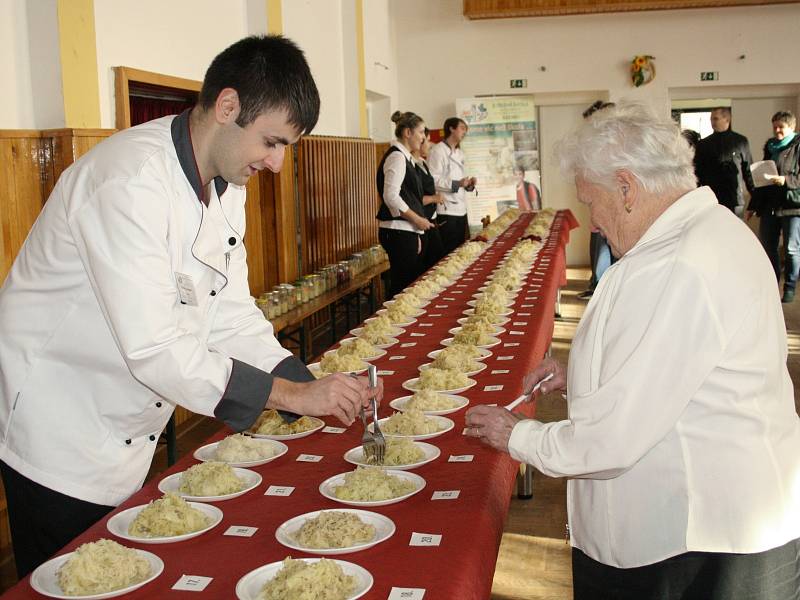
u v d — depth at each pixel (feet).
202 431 16.39
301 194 23.15
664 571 5.06
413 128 22.22
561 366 7.09
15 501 5.88
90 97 12.78
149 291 5.23
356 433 7.23
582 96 38.14
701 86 36.52
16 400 5.69
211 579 4.58
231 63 5.38
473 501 5.52
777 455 4.95
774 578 4.94
